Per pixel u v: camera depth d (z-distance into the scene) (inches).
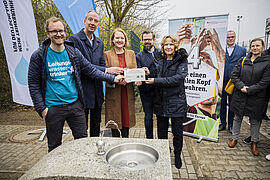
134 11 261.6
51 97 87.8
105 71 111.7
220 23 134.4
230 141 146.1
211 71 142.7
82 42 108.0
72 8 146.8
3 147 144.8
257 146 140.4
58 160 54.0
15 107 285.4
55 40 83.2
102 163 51.9
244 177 103.7
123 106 122.6
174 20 151.1
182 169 111.7
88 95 111.0
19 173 110.8
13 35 137.7
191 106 155.7
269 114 223.6
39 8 255.6
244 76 126.4
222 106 171.6
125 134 129.8
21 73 144.2
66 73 89.7
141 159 60.6
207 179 102.6
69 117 94.0
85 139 68.7
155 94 113.5
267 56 120.0
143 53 128.6
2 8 133.3
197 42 145.3
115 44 117.0
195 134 156.3
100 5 250.5
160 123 116.4
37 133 172.1
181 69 104.1
